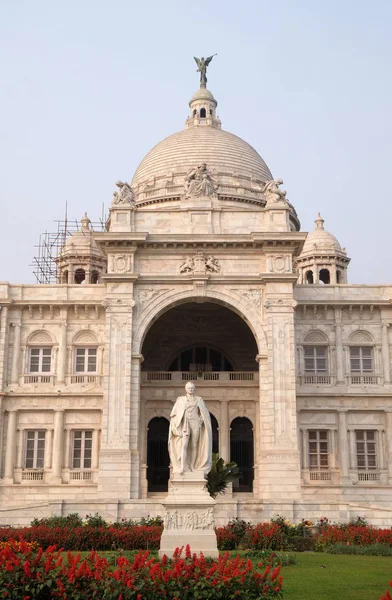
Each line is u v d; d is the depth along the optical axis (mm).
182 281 60469
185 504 25422
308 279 86750
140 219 62500
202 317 71750
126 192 63094
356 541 38625
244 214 62562
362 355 66250
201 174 64125
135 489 55719
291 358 58469
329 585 24188
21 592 17422
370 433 64562
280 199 62844
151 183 89062
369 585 24312
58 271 86250
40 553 18703
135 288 60594
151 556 30984
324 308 66500
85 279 84875
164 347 71188
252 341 71250
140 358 58844
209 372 66562
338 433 64000
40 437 64188
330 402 64438
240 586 17859
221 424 64688
